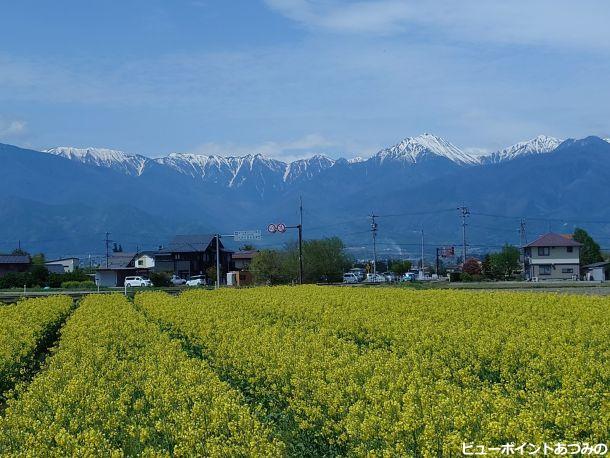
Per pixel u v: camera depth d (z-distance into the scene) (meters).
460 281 103.62
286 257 94.25
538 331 22.91
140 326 29.56
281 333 25.16
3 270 114.88
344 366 17.22
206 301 44.25
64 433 12.49
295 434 14.30
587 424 11.73
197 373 16.80
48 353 29.42
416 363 17.44
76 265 158.38
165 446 12.70
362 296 44.22
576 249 109.38
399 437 11.97
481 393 13.52
